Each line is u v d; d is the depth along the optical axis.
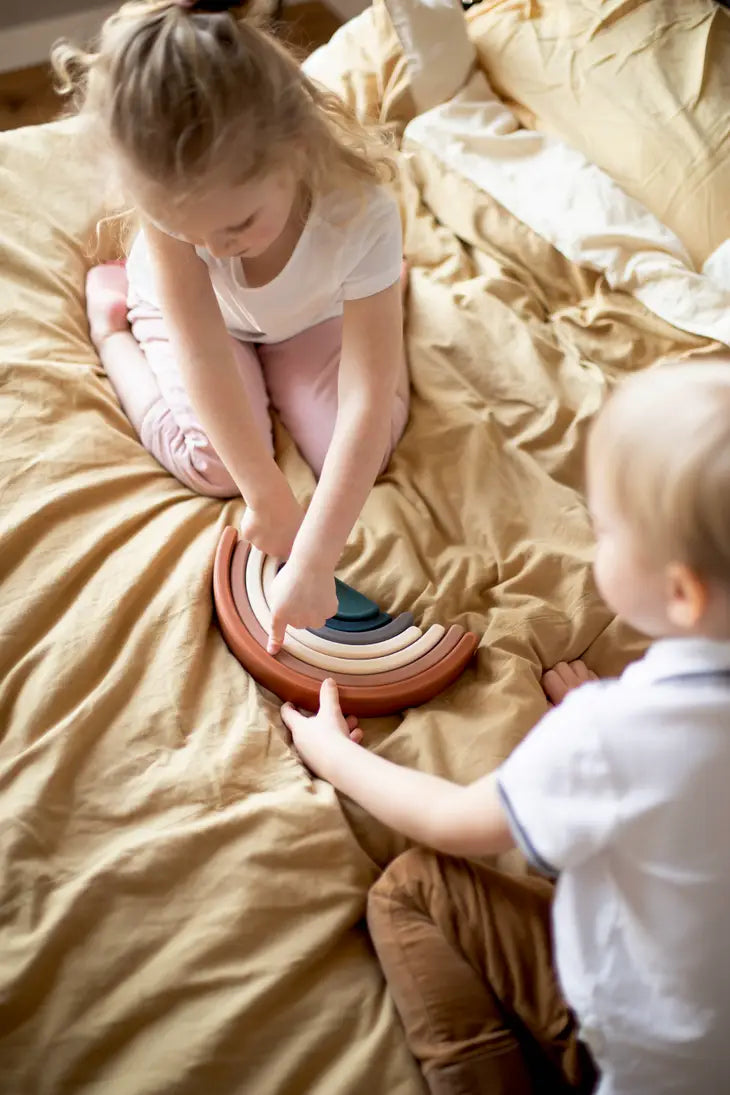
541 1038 0.81
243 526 1.02
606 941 0.68
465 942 0.83
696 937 0.65
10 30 2.15
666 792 0.62
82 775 0.89
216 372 0.97
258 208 0.81
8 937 0.79
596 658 1.06
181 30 0.74
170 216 0.79
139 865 0.83
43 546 1.02
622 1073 0.70
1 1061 0.75
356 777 0.88
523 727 0.96
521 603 1.07
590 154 1.45
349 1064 0.77
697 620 0.63
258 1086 0.76
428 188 1.43
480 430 1.20
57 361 1.18
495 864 0.89
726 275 1.32
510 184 1.40
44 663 0.94
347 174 0.92
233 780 0.90
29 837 0.84
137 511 1.08
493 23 1.55
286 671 0.98
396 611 1.07
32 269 1.25
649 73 1.44
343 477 0.96
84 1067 0.75
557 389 1.23
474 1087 0.76
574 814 0.65
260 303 1.06
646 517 0.63
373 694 0.98
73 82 0.91
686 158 1.38
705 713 0.62
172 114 0.73
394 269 1.01
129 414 1.20
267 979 0.79
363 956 0.85
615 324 1.30
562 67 1.48
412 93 1.48
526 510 1.16
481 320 1.29
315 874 0.86
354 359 1.00
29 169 1.33
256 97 0.76
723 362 0.66
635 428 0.63
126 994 0.78
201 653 0.99
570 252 1.34
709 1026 0.66
